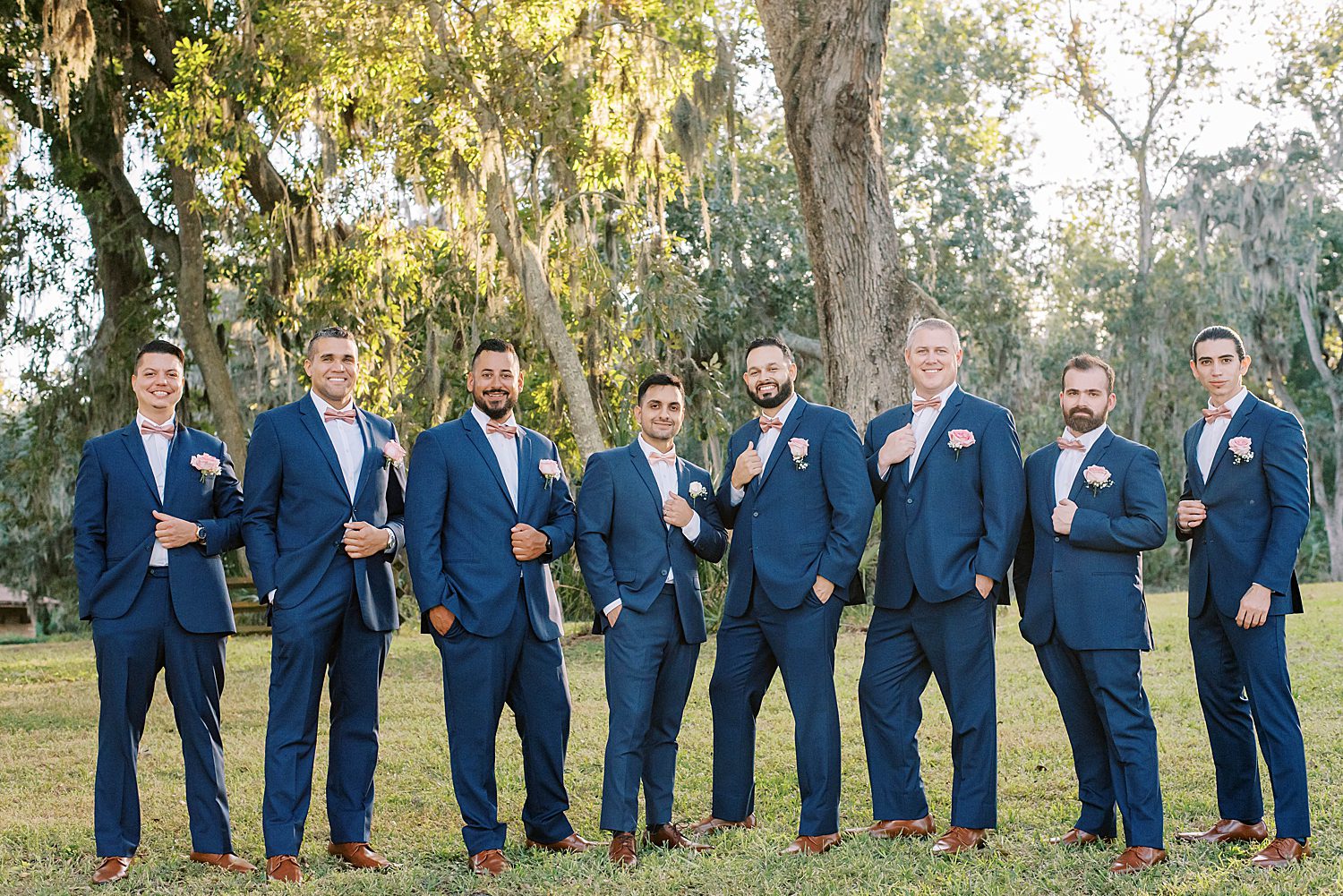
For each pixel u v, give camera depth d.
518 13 14.05
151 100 15.78
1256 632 4.32
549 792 4.75
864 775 5.81
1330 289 27.38
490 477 4.77
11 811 5.55
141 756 6.76
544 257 13.52
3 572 21.69
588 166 14.30
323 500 4.67
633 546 4.81
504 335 14.60
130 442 4.72
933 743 6.43
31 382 18.42
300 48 13.73
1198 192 26.27
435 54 13.43
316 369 4.82
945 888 3.96
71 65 13.89
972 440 4.61
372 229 15.22
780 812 5.16
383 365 15.29
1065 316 29.95
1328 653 8.91
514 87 13.38
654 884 4.09
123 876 4.39
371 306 15.27
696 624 4.84
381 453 4.86
